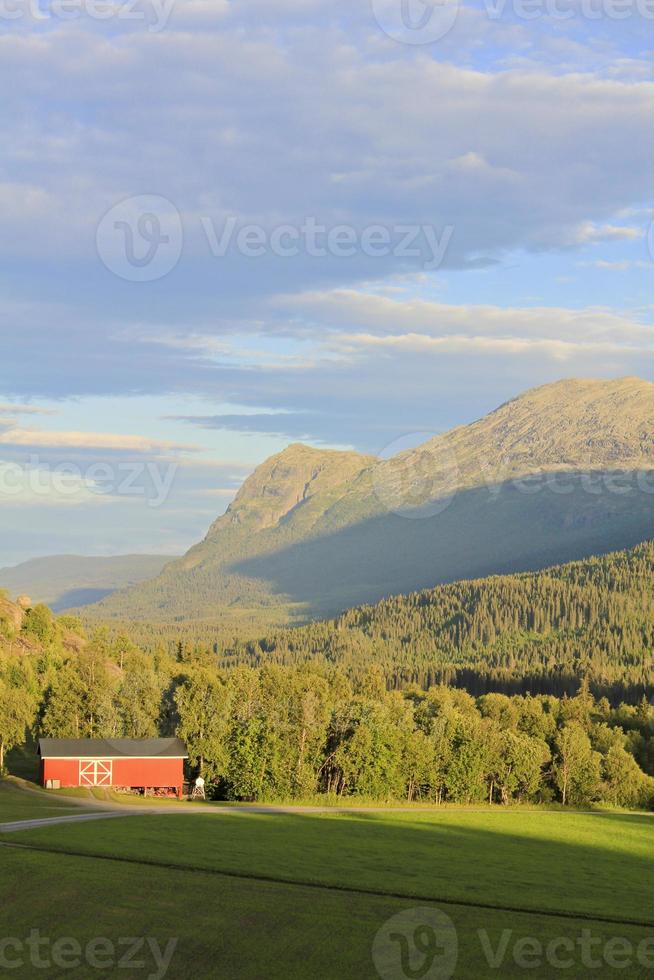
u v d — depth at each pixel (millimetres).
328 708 156500
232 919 72938
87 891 76750
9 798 123625
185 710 146250
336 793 150375
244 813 124938
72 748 137375
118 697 163250
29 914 72250
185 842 96188
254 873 84562
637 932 75188
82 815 111562
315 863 91375
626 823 142500
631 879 97938
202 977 64375
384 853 101000
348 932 71938
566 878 95000
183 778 142625
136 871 82500
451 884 86875
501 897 83000
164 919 72375
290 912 74938
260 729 145375
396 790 152000
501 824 132250
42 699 169375
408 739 153875
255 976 64625
